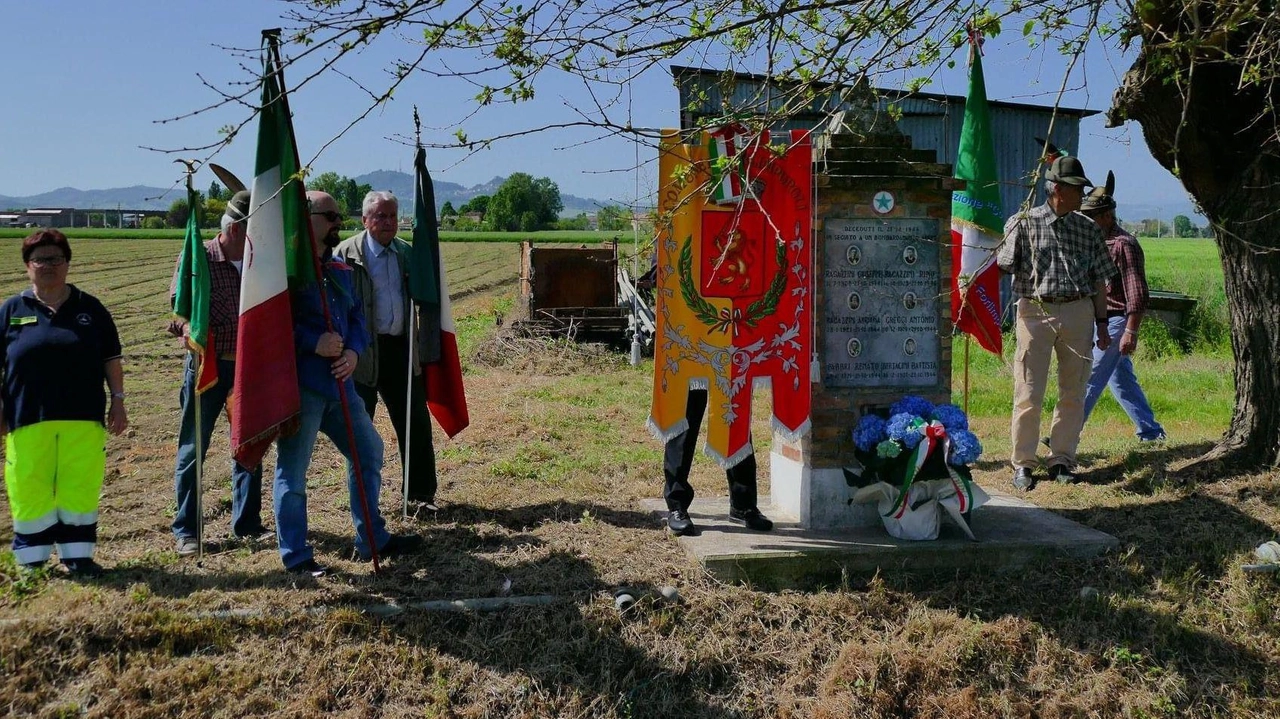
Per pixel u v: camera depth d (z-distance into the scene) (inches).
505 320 716.7
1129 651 197.0
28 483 202.2
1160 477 272.4
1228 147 261.0
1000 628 201.0
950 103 624.1
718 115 191.6
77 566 205.5
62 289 208.4
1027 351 279.9
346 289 215.6
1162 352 568.7
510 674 182.5
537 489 283.6
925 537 228.5
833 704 183.3
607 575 212.1
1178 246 2042.3
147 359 574.6
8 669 168.1
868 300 239.8
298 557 208.2
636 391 470.9
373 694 175.6
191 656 178.4
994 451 335.6
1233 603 211.3
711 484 293.0
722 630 198.4
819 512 240.5
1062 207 266.7
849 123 239.8
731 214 228.4
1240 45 222.1
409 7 146.6
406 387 252.5
